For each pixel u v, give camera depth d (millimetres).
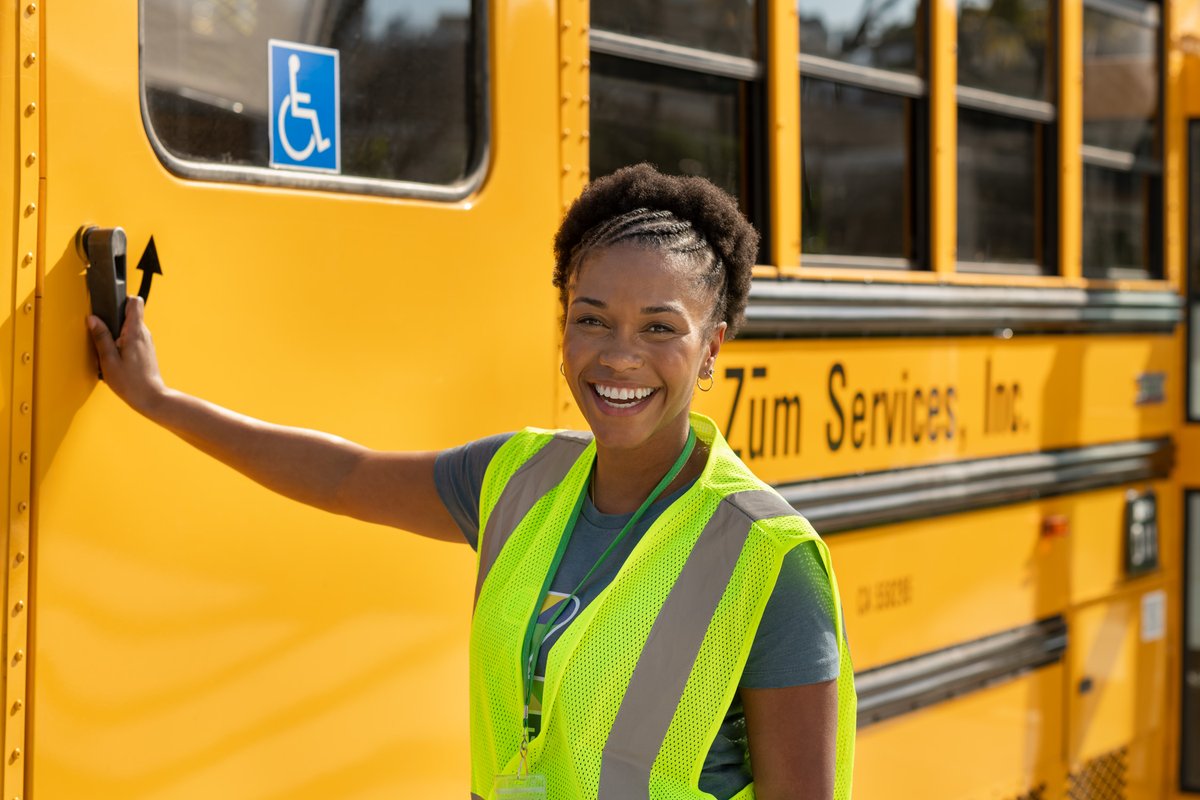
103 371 1858
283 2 2107
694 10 2830
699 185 1646
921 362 3393
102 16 1854
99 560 1878
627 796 1526
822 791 1508
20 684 1801
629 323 1573
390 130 2262
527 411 2451
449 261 2316
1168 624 4484
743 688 1545
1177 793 4574
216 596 2021
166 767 1968
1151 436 4355
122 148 1881
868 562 3256
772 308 2932
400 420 2248
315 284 2125
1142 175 4348
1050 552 3902
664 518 1569
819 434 3100
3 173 1749
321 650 2164
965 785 3600
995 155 3689
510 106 2424
